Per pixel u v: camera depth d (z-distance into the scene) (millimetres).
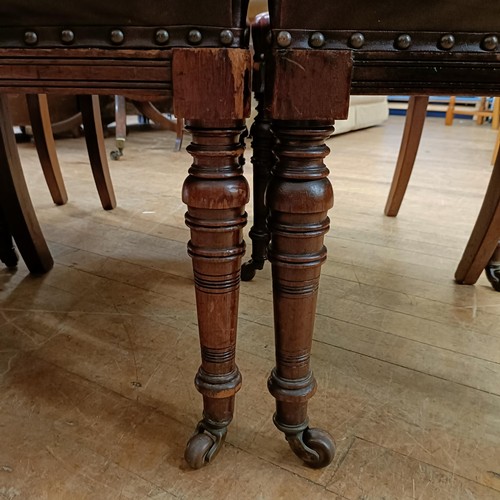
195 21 406
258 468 551
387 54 412
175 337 815
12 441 586
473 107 4777
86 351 773
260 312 902
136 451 573
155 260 1133
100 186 1456
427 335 829
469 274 1003
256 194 979
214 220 466
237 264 495
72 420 623
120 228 1351
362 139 3168
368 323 865
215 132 435
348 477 539
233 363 543
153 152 2574
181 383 698
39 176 1944
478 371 733
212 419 551
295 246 475
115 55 425
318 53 407
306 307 500
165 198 1648
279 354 527
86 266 1094
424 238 1290
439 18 404
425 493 520
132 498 509
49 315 880
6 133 912
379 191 1784
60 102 2693
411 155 1346
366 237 1292
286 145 449
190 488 522
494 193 903
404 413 642
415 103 1278
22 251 1016
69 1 414
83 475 538
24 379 703
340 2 397
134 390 683
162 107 2846
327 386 694
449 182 1935
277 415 550
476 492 521
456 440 596
